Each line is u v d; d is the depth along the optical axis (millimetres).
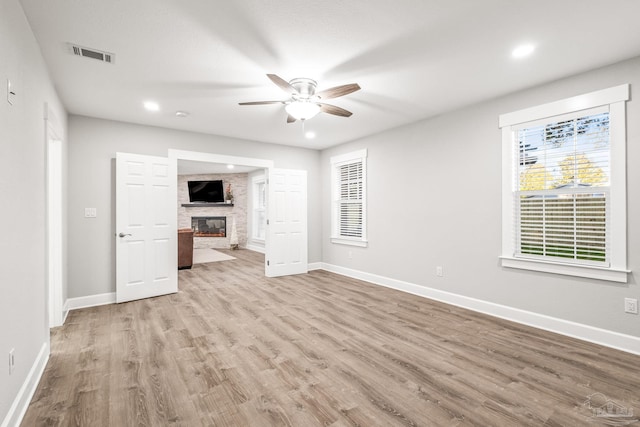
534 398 1967
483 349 2654
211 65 2654
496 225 3461
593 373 2258
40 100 2355
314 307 3826
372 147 5051
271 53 2469
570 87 2885
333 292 4523
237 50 2420
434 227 4121
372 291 4566
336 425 1721
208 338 2896
